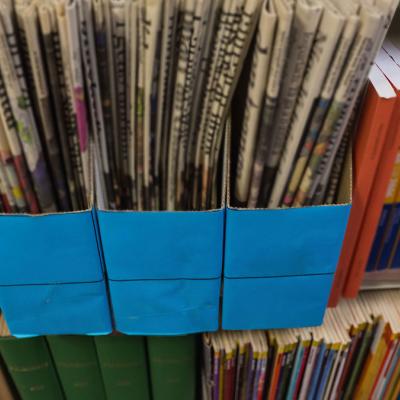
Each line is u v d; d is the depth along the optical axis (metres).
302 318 0.76
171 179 0.68
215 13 0.55
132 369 0.94
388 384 0.99
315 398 0.99
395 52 0.72
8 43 0.52
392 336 0.88
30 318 0.74
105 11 0.55
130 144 0.65
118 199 0.71
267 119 0.58
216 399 0.94
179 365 0.93
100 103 0.60
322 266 0.68
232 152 0.73
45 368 0.93
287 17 0.50
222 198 0.63
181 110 0.61
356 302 0.93
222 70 0.59
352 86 0.56
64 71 0.56
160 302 0.73
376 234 0.80
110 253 0.66
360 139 0.65
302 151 0.62
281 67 0.53
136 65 0.58
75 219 0.62
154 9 0.52
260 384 0.92
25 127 0.58
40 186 0.65
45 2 0.55
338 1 0.56
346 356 0.90
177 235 0.64
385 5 0.54
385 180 0.69
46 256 0.66
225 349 0.86
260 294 0.72
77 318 0.75
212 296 0.72
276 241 0.65
